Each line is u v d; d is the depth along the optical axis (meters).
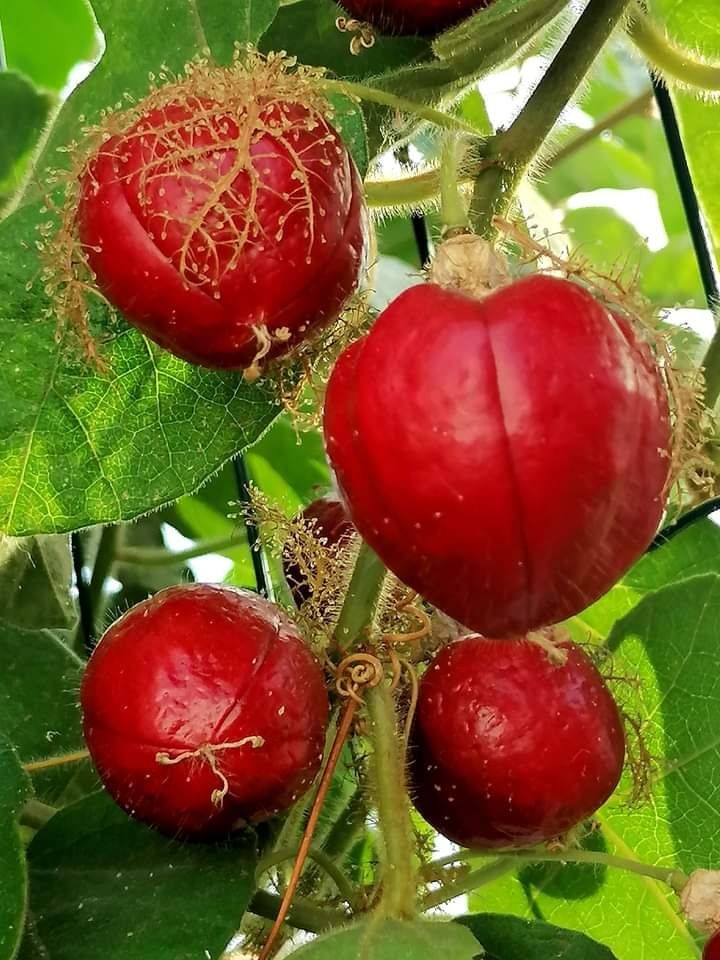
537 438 0.10
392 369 0.10
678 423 0.11
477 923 0.14
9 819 0.13
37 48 0.28
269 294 0.12
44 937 0.13
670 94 0.20
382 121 0.16
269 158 0.12
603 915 0.18
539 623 0.11
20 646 0.17
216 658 0.12
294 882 0.12
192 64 0.14
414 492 0.10
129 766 0.12
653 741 0.17
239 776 0.12
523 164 0.14
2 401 0.15
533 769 0.13
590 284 0.11
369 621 0.13
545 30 0.16
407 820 0.12
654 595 0.17
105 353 0.15
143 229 0.12
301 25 0.17
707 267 0.19
